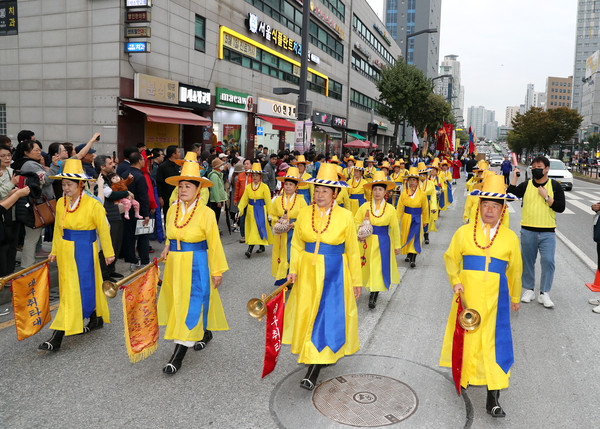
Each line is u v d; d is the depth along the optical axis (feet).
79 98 53.98
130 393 13.32
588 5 583.99
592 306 22.08
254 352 16.30
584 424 12.26
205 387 13.78
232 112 76.13
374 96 177.58
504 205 12.80
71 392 13.29
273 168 41.86
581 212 57.31
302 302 14.01
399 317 20.18
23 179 20.86
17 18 55.98
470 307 12.67
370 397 13.37
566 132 205.57
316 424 11.94
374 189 21.67
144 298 14.25
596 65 423.23
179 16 60.08
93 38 52.44
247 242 29.99
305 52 50.65
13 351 15.87
